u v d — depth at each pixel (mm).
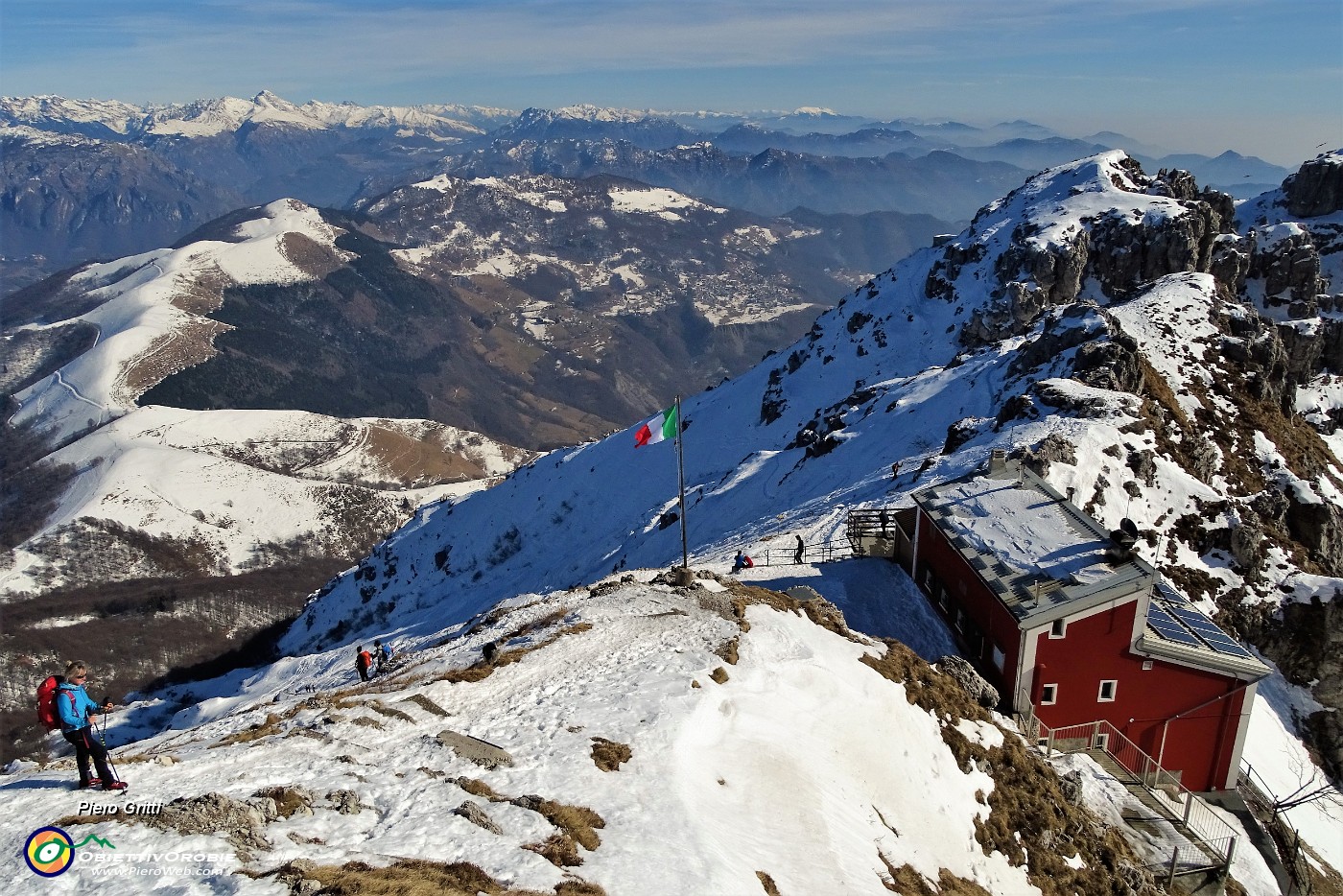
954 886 24031
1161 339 95688
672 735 24016
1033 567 39719
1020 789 31516
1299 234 163500
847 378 166625
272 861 15289
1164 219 155375
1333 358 138625
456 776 20391
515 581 149500
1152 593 43219
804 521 70000
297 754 21188
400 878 14938
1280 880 34531
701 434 185750
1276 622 56531
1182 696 38062
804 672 30750
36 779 18844
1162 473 63156
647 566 99062
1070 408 71375
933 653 42156
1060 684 37594
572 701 26125
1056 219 167625
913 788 27516
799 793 23703
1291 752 49875
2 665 194125
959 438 78938
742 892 17906
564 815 19047
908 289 186000
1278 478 75750
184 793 17938
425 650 41656
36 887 14023
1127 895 29516
